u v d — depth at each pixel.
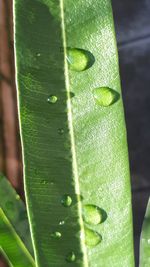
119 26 0.50
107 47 0.12
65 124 0.12
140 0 0.50
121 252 0.13
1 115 0.27
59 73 0.12
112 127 0.12
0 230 0.15
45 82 0.12
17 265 0.15
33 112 0.12
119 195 0.12
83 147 0.12
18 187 0.26
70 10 0.12
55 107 0.12
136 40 0.50
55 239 0.12
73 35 0.12
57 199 0.12
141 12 0.50
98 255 0.13
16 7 0.12
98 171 0.12
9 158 0.27
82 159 0.12
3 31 0.24
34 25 0.12
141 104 0.49
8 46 0.25
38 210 0.12
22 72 0.12
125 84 0.50
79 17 0.12
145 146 0.49
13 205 0.15
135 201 0.48
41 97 0.12
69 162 0.12
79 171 0.12
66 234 0.12
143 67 0.49
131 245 0.13
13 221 0.15
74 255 0.12
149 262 0.13
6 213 0.15
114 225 0.13
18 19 0.12
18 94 0.12
